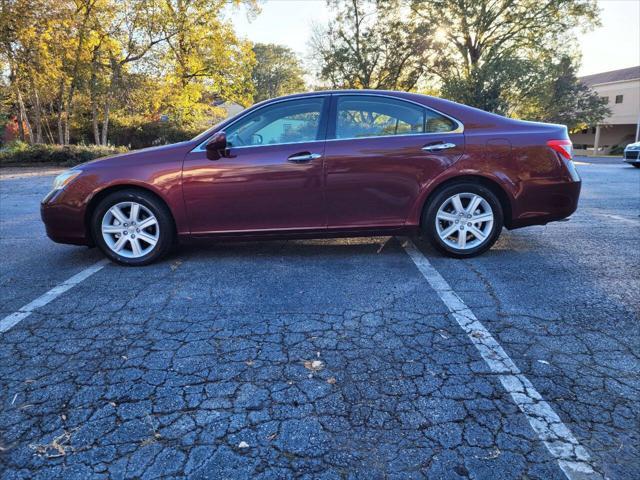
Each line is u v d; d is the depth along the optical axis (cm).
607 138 4794
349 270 390
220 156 397
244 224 405
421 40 2712
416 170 395
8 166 1733
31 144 1969
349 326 284
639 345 255
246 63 2681
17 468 173
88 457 178
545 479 163
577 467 168
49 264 434
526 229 538
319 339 268
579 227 548
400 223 407
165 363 245
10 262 444
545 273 374
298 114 406
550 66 2767
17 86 1900
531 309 304
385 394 214
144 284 367
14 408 209
